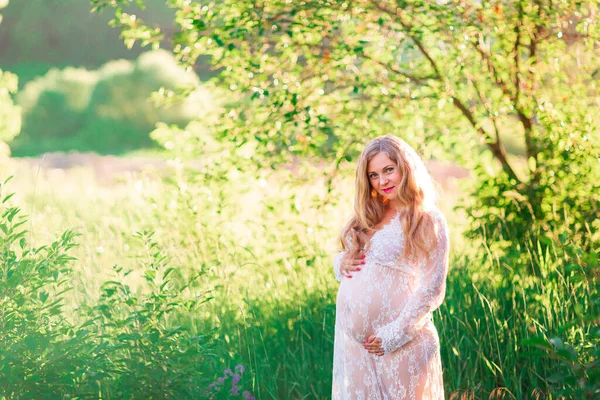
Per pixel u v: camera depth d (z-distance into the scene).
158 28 5.80
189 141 6.00
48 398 3.42
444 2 5.49
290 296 5.27
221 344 4.57
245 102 5.98
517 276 4.71
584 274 3.50
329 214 6.00
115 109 28.73
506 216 5.38
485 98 5.94
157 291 3.84
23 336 3.46
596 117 5.46
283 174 5.98
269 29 5.60
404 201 3.27
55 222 7.14
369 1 5.48
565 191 5.17
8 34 39.81
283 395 4.40
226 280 5.35
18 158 21.88
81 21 39.72
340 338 3.46
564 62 5.89
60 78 31.50
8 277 3.45
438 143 6.07
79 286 5.18
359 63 5.90
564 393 3.29
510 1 5.49
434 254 3.22
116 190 11.58
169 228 5.91
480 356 4.24
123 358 3.63
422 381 3.25
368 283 3.32
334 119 5.89
